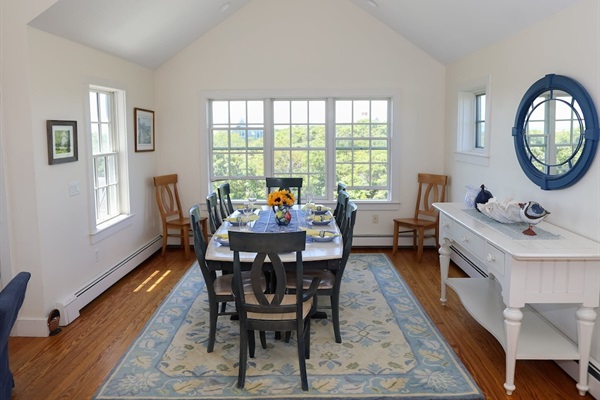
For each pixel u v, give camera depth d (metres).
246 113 5.95
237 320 3.68
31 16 3.19
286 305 2.67
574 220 2.92
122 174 4.95
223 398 2.60
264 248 2.55
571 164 2.89
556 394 2.64
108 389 2.70
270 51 5.77
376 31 5.74
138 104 5.27
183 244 5.96
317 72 5.79
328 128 5.91
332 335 3.43
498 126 4.07
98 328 3.56
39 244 3.37
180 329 3.53
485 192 3.78
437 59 5.67
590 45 2.69
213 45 5.77
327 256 2.96
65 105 3.71
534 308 3.33
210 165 6.03
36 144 3.32
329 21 5.73
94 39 4.01
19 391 2.69
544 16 3.21
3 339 2.21
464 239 3.36
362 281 4.67
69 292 3.77
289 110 5.96
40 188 3.37
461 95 5.19
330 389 2.69
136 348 3.21
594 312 2.55
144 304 4.05
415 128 5.85
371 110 5.95
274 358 3.08
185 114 5.86
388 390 2.68
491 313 3.18
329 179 5.99
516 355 2.63
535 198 3.41
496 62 4.10
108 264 4.48
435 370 2.91
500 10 3.50
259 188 6.05
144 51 4.97
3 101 3.26
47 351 3.18
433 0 4.02
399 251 5.86
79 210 3.93
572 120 2.87
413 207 5.97
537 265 2.53
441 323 3.65
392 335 3.42
